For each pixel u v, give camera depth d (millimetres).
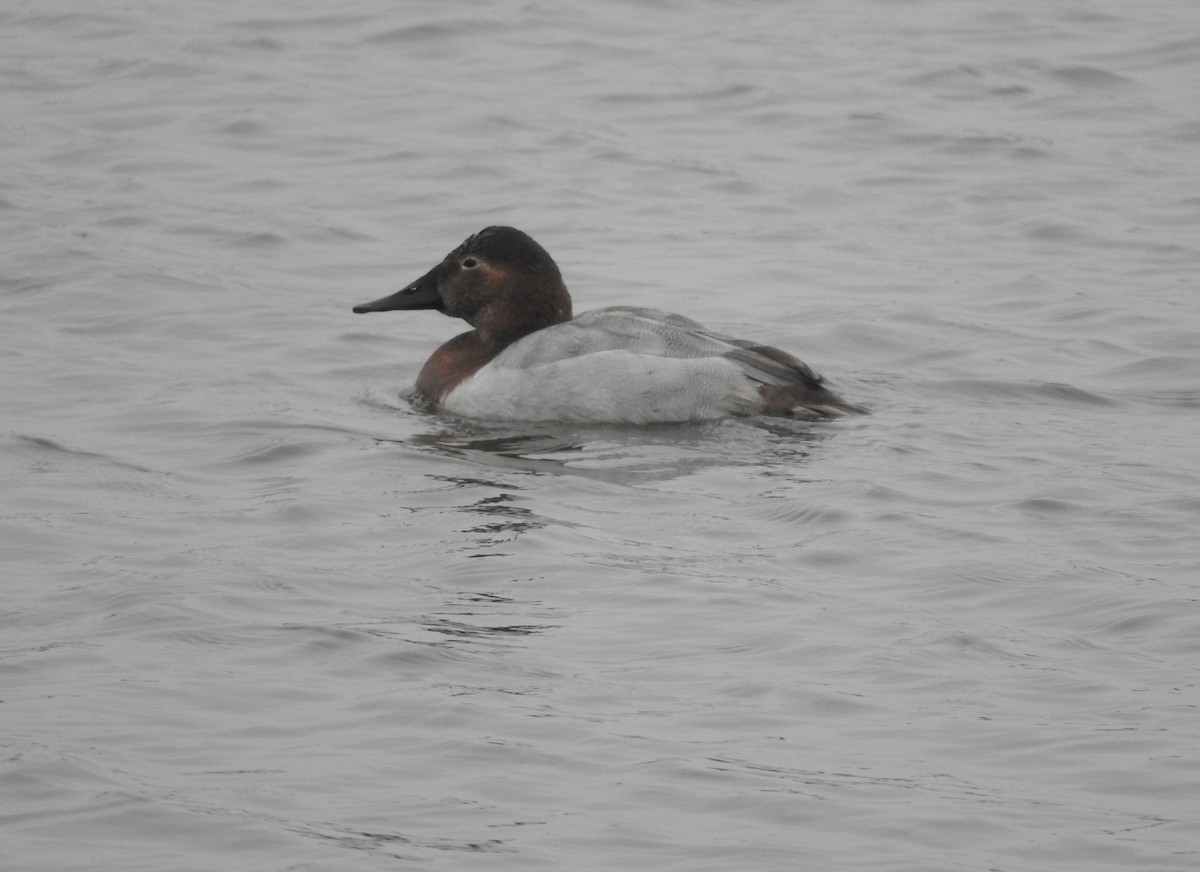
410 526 12273
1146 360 16578
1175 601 10844
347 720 9258
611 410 14945
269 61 27078
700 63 27297
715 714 9383
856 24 29391
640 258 19812
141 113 24703
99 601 10734
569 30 28766
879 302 18391
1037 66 27141
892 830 8234
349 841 8086
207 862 7914
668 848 8078
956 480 13258
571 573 11367
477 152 23375
